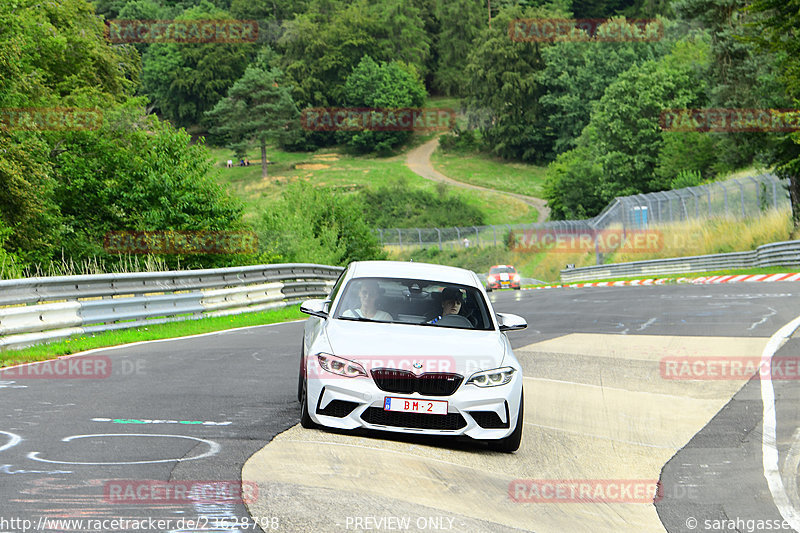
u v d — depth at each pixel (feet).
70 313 136.67
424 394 68.49
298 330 167.63
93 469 54.90
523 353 133.08
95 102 375.86
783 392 101.40
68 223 325.01
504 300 284.41
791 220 388.37
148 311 162.61
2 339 117.70
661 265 442.50
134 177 323.16
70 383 90.94
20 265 238.48
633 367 119.14
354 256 451.12
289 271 243.40
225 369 106.63
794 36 274.16
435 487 58.85
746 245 408.46
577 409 92.38
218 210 320.50
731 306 200.85
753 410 92.58
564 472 68.44
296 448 64.49
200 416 74.84
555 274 628.69
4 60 298.15
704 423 87.15
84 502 47.67
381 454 65.26
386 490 56.18
